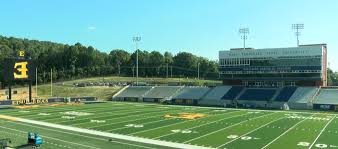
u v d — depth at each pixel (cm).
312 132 4644
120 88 11656
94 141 4009
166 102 9756
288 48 9119
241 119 5969
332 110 7656
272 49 9294
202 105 8944
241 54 9700
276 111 7425
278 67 9225
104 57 19225
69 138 4191
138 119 5934
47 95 11606
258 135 4412
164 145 3803
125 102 9900
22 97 10831
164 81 15000
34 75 8138
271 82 9350
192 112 7112
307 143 3925
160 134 4466
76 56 17938
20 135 4397
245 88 9475
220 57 9994
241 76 9712
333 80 17688
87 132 4616
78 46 18412
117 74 18025
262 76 9425
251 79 9569
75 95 11519
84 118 6062
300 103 8125
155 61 18638
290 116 6456
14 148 3625
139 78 16350
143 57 18762
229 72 9875
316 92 8469
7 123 5459
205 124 5344
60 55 17650
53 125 5244
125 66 18688
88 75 17212
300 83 8994
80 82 14638
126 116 6372
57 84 13875
